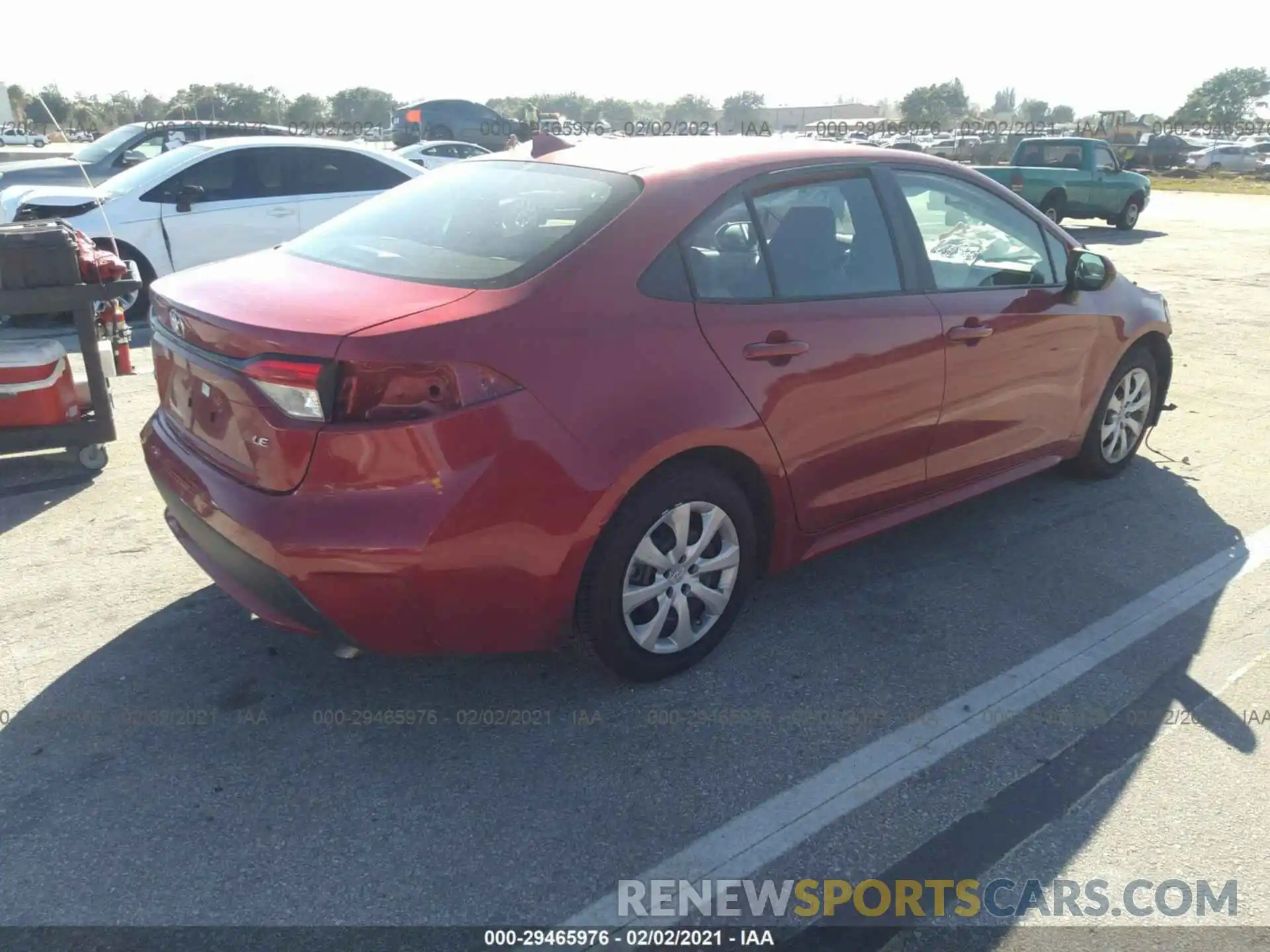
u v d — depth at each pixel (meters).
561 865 2.50
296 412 2.60
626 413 2.86
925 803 2.76
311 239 3.54
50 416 4.77
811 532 3.57
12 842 2.51
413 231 3.33
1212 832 2.69
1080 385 4.68
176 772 2.79
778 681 3.32
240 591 2.93
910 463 3.86
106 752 2.87
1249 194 30.42
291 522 2.60
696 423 2.99
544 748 2.94
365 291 2.88
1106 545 4.45
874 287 3.64
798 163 3.53
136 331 8.26
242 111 37.25
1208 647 3.61
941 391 3.85
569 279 2.88
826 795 2.77
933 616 3.78
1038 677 3.39
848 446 3.55
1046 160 18.70
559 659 3.40
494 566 2.71
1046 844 2.63
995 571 4.18
